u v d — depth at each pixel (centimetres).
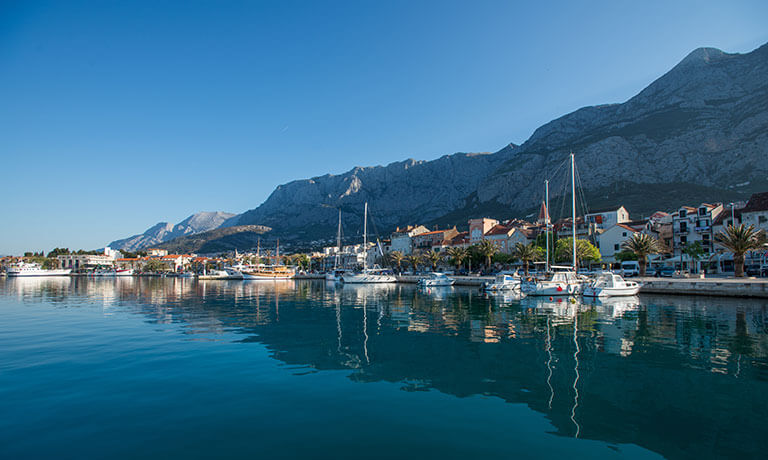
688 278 6406
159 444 1057
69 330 2809
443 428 1161
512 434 1126
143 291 7650
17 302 5050
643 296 5297
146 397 1401
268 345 2283
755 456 1011
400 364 1855
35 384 1539
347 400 1380
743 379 1628
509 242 12169
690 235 8931
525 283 5738
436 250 14700
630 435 1127
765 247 6456
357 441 1079
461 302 4972
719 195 15912
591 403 1362
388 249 17888
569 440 1092
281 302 5178
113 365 1820
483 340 2434
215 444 1058
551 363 1880
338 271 15962
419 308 4297
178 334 2655
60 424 1178
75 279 15775
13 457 989
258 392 1456
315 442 1071
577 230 10856
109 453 1012
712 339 2447
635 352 2106
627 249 8819
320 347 2230
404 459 984
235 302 5178
